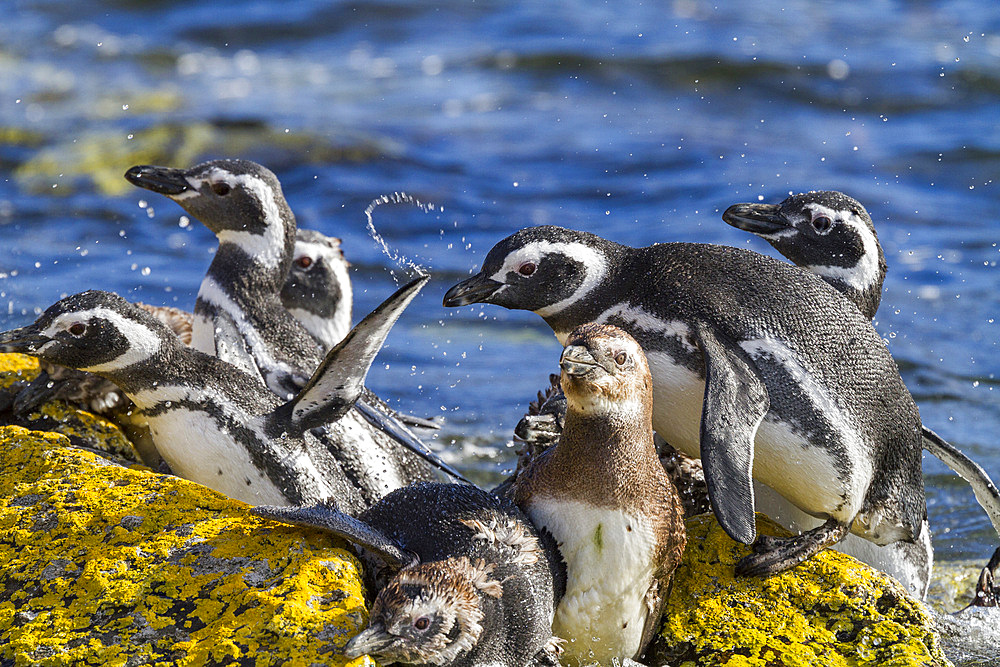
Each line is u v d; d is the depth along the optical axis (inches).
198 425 414.6
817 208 459.5
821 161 1082.7
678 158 1083.9
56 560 334.0
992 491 441.4
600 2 1728.6
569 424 338.0
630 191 998.4
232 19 1676.9
